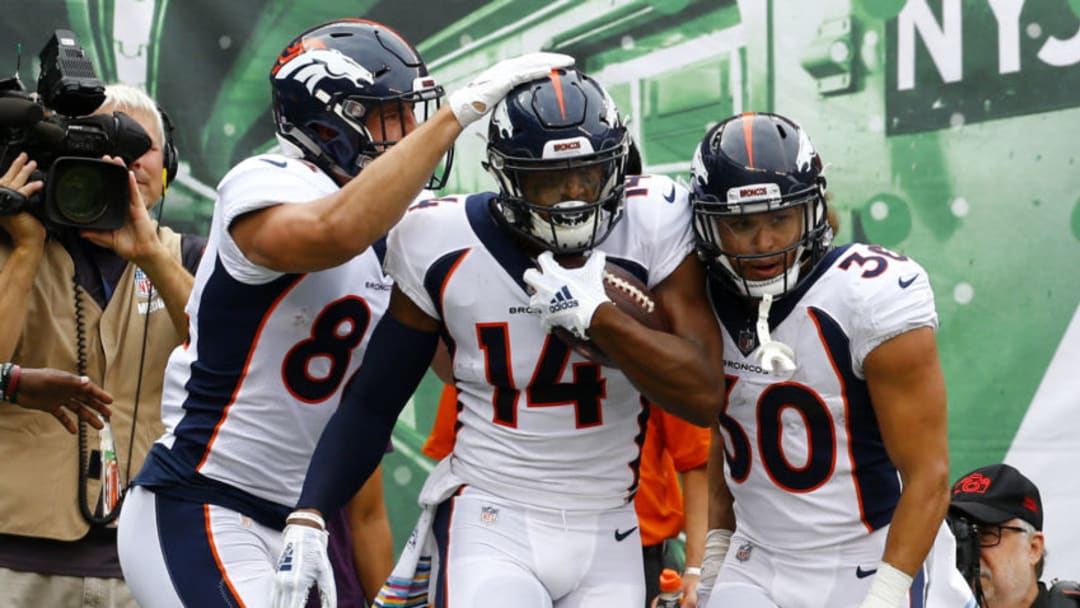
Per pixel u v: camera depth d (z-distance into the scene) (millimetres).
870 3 16938
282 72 10930
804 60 17047
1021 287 16875
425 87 10914
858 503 10703
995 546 12625
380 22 17266
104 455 12539
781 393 10586
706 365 10023
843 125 17047
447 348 10914
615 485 10789
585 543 10656
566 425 10539
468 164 17281
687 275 10484
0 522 12188
